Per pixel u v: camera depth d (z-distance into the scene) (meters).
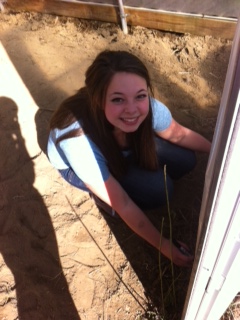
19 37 2.91
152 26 2.76
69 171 1.74
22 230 1.94
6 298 1.74
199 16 2.53
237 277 0.91
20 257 1.86
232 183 0.54
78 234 1.90
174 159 1.81
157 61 2.57
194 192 1.98
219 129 0.61
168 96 2.36
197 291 0.98
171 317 1.62
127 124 1.27
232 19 2.46
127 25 2.83
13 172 2.15
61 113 1.41
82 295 1.72
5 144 2.27
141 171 1.67
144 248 1.82
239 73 0.47
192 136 1.77
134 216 1.50
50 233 1.91
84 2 2.81
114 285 1.73
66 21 2.96
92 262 1.81
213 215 0.62
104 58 1.19
